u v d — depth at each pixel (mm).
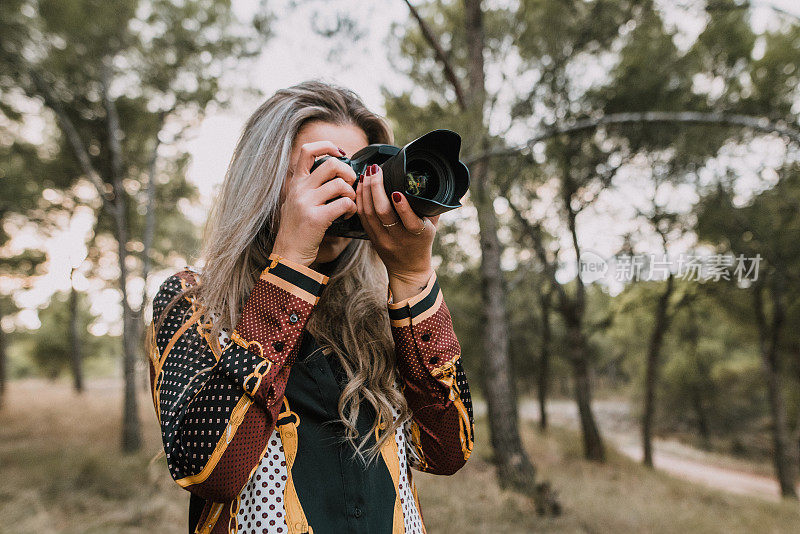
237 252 753
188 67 8984
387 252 758
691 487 10180
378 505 719
